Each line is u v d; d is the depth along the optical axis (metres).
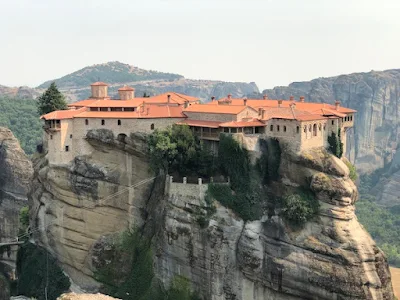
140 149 108.12
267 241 95.31
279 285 93.25
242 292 96.38
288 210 94.62
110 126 110.19
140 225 109.94
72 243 113.69
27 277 119.00
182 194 100.31
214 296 96.50
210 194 98.06
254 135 101.50
